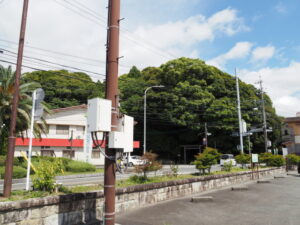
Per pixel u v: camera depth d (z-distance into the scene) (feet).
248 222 20.34
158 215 21.81
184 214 22.45
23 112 52.60
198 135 126.00
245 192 35.78
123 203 22.74
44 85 130.31
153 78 135.74
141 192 25.00
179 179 32.30
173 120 117.91
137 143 111.65
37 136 59.57
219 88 122.62
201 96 116.98
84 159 86.22
